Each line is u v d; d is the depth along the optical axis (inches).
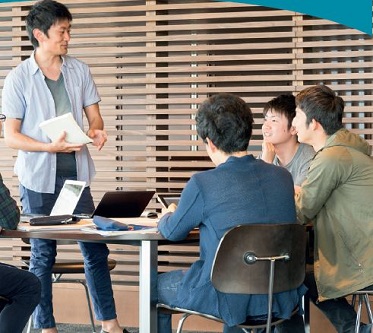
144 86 295.6
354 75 277.0
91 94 256.2
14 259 302.8
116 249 298.4
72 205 215.5
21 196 250.5
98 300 249.6
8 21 302.5
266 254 172.6
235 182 175.8
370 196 201.0
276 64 285.0
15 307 197.8
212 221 174.7
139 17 291.1
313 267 217.8
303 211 201.5
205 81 289.0
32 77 247.0
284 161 237.3
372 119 277.7
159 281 186.5
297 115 210.5
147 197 219.6
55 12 242.7
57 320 301.6
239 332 189.9
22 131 248.1
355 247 200.1
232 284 172.1
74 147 234.8
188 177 292.4
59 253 301.7
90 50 296.4
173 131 293.0
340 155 201.5
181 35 289.9
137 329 290.7
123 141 296.2
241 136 179.2
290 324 220.1
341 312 214.2
